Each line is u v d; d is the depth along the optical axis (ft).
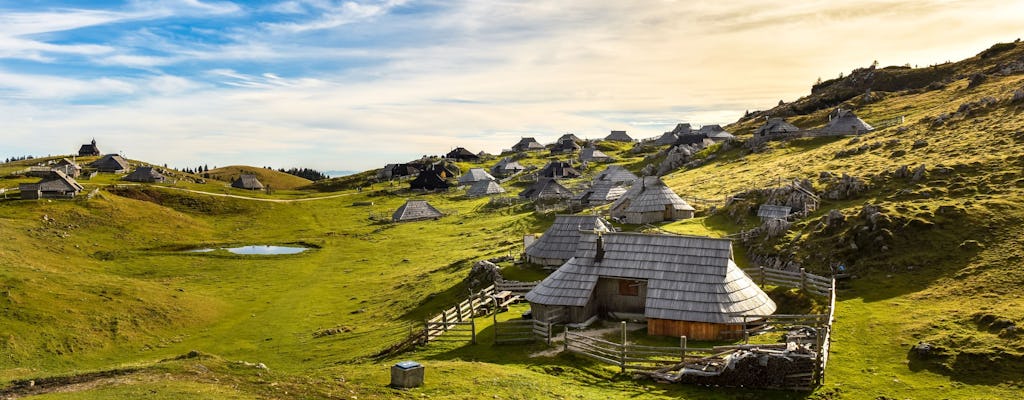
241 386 89.45
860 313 137.90
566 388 104.01
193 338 195.00
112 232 377.71
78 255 322.55
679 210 273.75
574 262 153.69
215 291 262.26
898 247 165.68
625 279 147.54
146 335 192.95
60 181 426.92
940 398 97.35
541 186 453.17
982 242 156.76
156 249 355.15
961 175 206.59
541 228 329.93
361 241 381.19
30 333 174.09
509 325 146.82
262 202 527.81
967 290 136.98
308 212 511.40
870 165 265.13
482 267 211.20
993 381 100.42
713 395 102.68
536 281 196.65
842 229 184.24
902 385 102.68
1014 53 587.68
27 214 372.58
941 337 116.37
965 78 543.80
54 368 159.63
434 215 447.83
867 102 560.20
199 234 410.72
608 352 120.78
